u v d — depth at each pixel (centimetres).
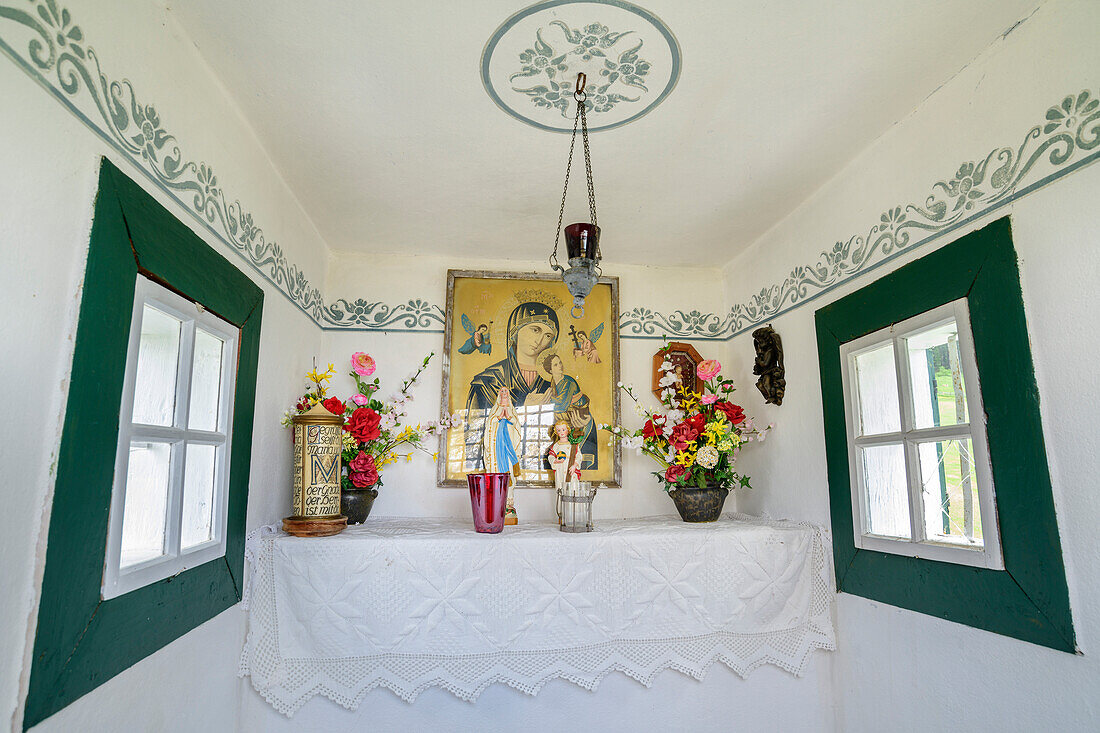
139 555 118
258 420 177
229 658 157
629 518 243
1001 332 132
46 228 90
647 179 197
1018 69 131
